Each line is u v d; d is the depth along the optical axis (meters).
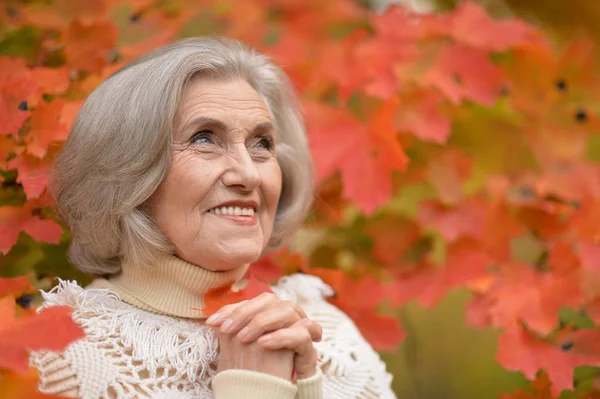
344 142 1.81
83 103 1.55
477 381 2.28
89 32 1.77
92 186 1.45
